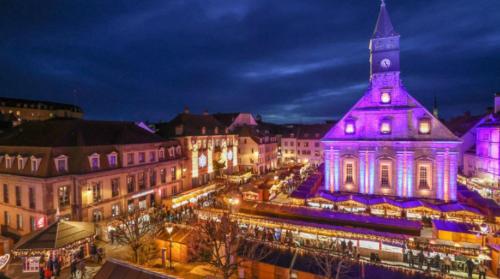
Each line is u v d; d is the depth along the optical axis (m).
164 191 47.84
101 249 27.73
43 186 31.52
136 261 25.95
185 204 43.84
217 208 37.03
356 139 43.03
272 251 22.78
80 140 36.97
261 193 43.03
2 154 36.66
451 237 26.72
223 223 25.64
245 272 22.48
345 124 43.91
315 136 98.19
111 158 38.72
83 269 23.73
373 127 42.31
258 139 80.19
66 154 34.59
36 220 32.22
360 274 18.70
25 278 23.62
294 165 92.31
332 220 30.05
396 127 41.00
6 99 102.31
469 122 70.56
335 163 44.38
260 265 21.70
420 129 39.81
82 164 35.09
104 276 15.05
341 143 43.97
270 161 88.12
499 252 22.72
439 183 38.44
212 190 51.88
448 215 32.59
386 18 41.88
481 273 21.84
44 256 23.70
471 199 36.88
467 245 25.67
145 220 34.91
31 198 32.84
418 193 39.66
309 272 19.59
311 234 27.98
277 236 28.61
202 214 34.06
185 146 54.81
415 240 25.12
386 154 41.19
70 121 39.78
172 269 25.08
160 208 40.72
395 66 41.25
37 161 32.78
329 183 44.69
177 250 26.69
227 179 61.06
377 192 41.78
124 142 41.28
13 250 22.33
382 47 41.91
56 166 33.00
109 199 37.69
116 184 39.03
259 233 29.38
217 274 24.22
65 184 33.41
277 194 52.78
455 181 37.97
